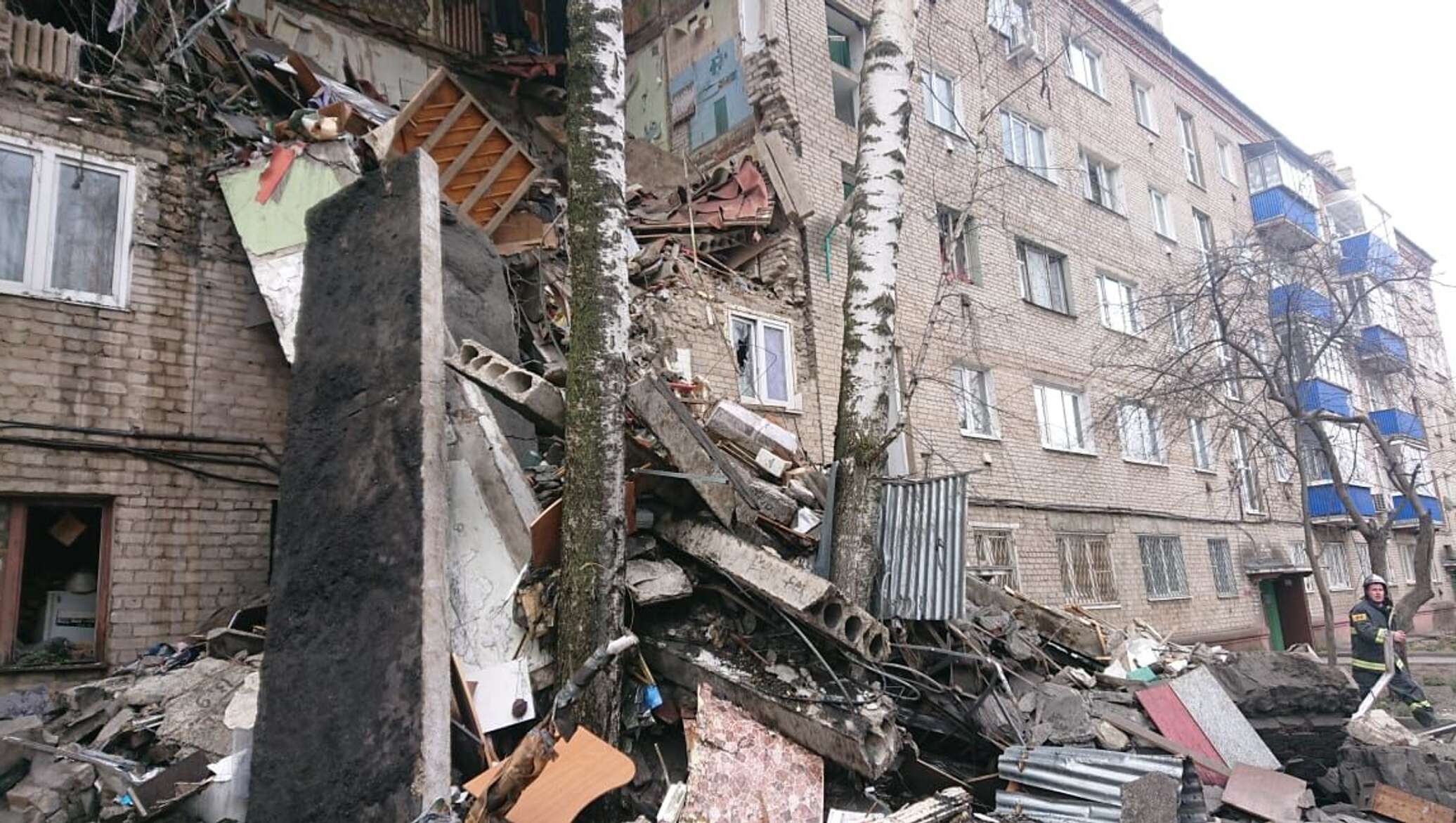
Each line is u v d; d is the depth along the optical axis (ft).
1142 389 52.49
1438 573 97.76
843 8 45.60
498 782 12.51
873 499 20.70
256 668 18.79
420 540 15.57
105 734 17.16
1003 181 48.14
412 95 41.63
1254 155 78.02
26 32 23.12
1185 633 55.72
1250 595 63.41
